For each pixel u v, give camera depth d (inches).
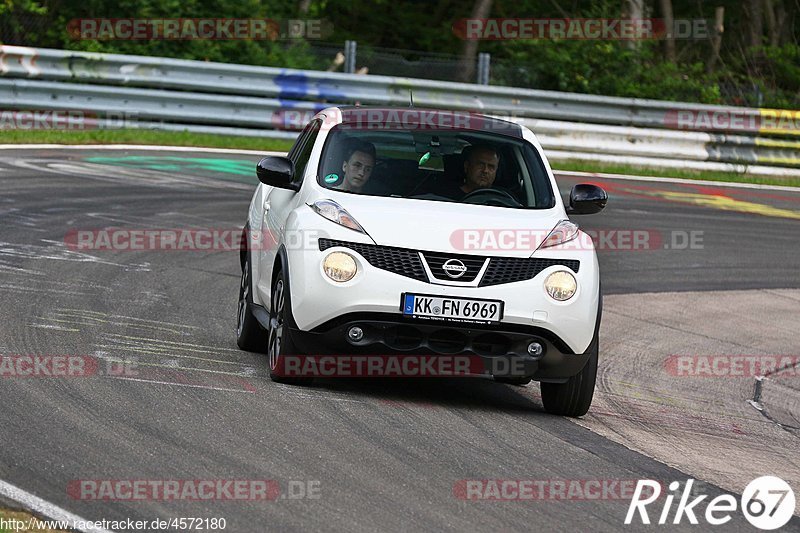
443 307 897.5
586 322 925.2
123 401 836.6
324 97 2770.7
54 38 3051.2
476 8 3774.6
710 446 940.0
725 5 4653.1
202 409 834.8
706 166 3019.2
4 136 2404.0
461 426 872.9
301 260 917.2
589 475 781.3
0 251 1427.2
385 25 4456.2
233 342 1119.6
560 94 2920.8
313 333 909.2
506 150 1044.5
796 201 2728.8
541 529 654.5
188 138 2637.8
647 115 3006.9
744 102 3464.6
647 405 1081.4
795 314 1653.5
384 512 652.1
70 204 1809.8
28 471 666.2
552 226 959.6
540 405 1023.0
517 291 908.0
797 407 1165.1
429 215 934.4
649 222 2219.5
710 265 1932.8
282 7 3371.1
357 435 807.7
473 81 3176.7
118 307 1207.6
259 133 2726.4
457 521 650.2
